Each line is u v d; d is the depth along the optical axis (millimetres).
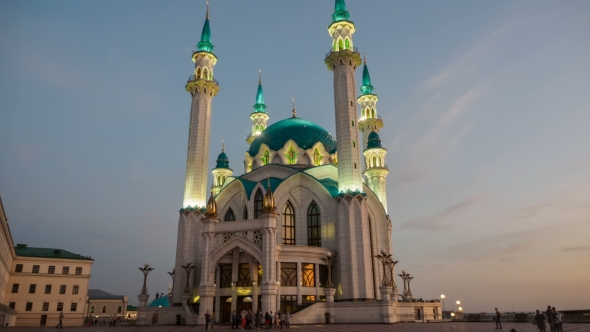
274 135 85500
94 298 128750
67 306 100812
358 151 70812
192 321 62156
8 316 75375
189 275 70062
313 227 72312
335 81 75438
